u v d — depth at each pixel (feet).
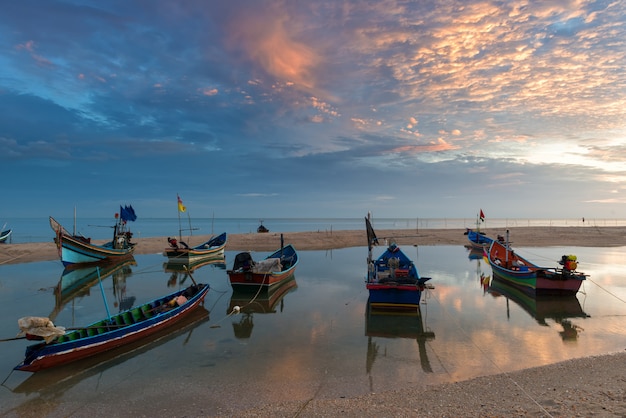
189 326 47.65
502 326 46.32
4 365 35.88
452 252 126.82
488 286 70.85
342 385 30.32
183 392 29.68
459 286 70.95
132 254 111.55
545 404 25.09
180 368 34.42
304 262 103.50
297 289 69.51
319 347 39.52
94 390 30.40
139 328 41.11
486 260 93.35
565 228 220.84
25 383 31.83
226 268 97.45
